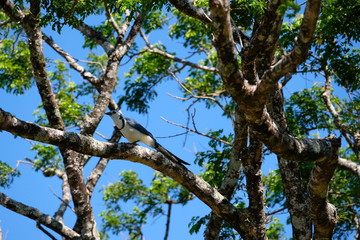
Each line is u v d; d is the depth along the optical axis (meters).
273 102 7.68
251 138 7.03
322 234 6.82
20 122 5.39
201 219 9.09
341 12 8.48
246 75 5.19
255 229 7.13
